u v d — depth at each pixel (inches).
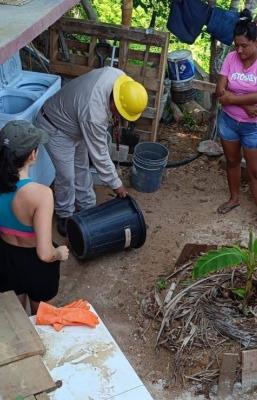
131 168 236.4
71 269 183.2
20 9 117.0
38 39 255.8
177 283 170.7
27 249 129.3
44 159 203.5
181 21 224.7
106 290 175.6
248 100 181.2
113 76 162.9
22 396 91.7
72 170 185.2
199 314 156.6
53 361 100.7
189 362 147.5
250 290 158.4
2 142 117.0
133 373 99.0
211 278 166.4
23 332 103.4
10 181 118.7
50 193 120.2
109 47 234.4
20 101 206.1
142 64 231.3
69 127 172.6
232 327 152.6
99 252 181.3
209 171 241.3
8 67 207.5
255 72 178.9
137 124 241.8
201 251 181.9
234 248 155.6
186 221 209.3
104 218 178.5
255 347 148.3
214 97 247.9
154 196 223.5
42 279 133.3
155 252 192.4
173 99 275.9
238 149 198.2
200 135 267.6
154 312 163.8
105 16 347.9
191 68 264.7
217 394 141.9
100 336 106.6
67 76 243.8
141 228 183.0
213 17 220.7
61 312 110.0
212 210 216.2
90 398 94.1
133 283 178.2
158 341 153.4
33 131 118.6
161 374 147.1
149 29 222.2
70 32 232.5
